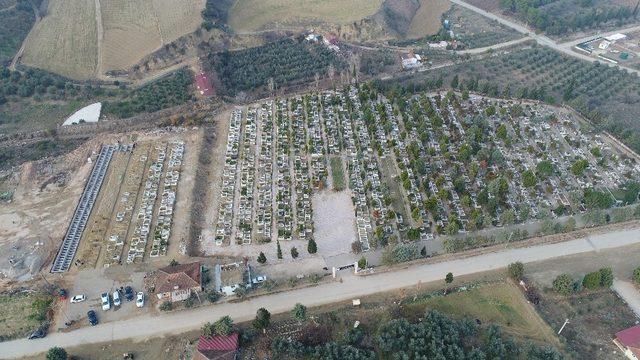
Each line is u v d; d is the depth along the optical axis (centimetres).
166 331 13500
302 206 17950
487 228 16975
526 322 13675
